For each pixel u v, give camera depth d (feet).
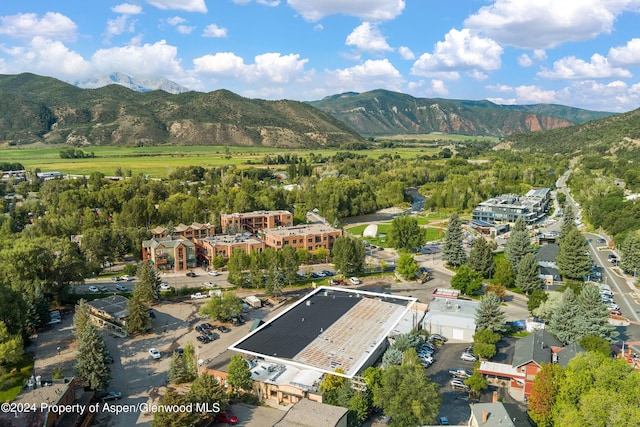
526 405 328.70
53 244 526.16
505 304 530.68
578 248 599.98
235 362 342.44
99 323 474.90
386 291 577.84
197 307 525.34
